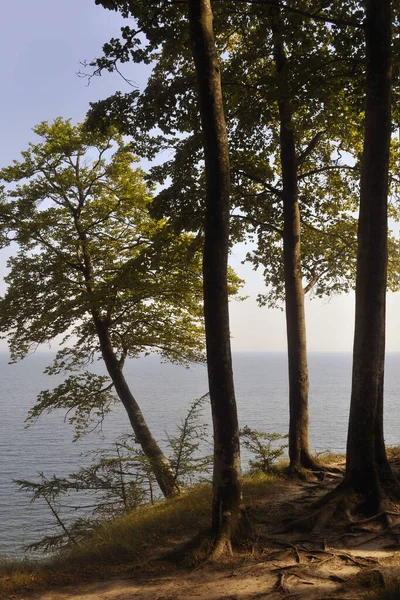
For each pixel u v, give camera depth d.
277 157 16.08
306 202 16.95
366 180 9.79
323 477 12.41
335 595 6.21
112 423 94.56
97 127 14.50
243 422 91.31
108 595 6.99
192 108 13.69
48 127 19.92
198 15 8.57
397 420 88.06
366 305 9.62
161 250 18.00
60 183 19.33
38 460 66.50
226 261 8.50
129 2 11.19
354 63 11.55
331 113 13.29
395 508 8.72
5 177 19.41
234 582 6.94
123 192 19.88
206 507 10.11
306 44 12.05
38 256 19.83
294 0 11.56
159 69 14.33
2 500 47.09
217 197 8.45
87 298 18.56
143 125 14.10
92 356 21.27
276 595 6.43
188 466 14.32
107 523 11.70
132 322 20.97
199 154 14.16
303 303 13.55
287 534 8.40
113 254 20.09
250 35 13.40
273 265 17.98
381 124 9.76
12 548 30.08
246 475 13.28
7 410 139.12
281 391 186.12
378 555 7.31
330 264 17.44
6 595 7.24
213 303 8.37
